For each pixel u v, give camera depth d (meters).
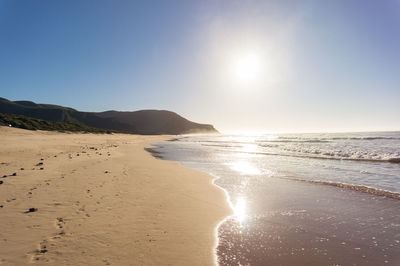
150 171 13.25
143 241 4.90
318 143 46.53
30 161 13.32
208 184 10.76
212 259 4.37
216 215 6.78
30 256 4.03
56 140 31.30
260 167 16.45
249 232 5.68
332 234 5.62
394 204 7.93
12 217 5.61
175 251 4.59
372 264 4.33
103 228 5.38
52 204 6.66
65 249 4.34
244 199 8.50
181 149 34.91
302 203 8.05
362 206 7.74
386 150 27.91
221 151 30.86
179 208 7.19
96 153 20.23
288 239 5.34
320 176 13.08
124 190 8.69
